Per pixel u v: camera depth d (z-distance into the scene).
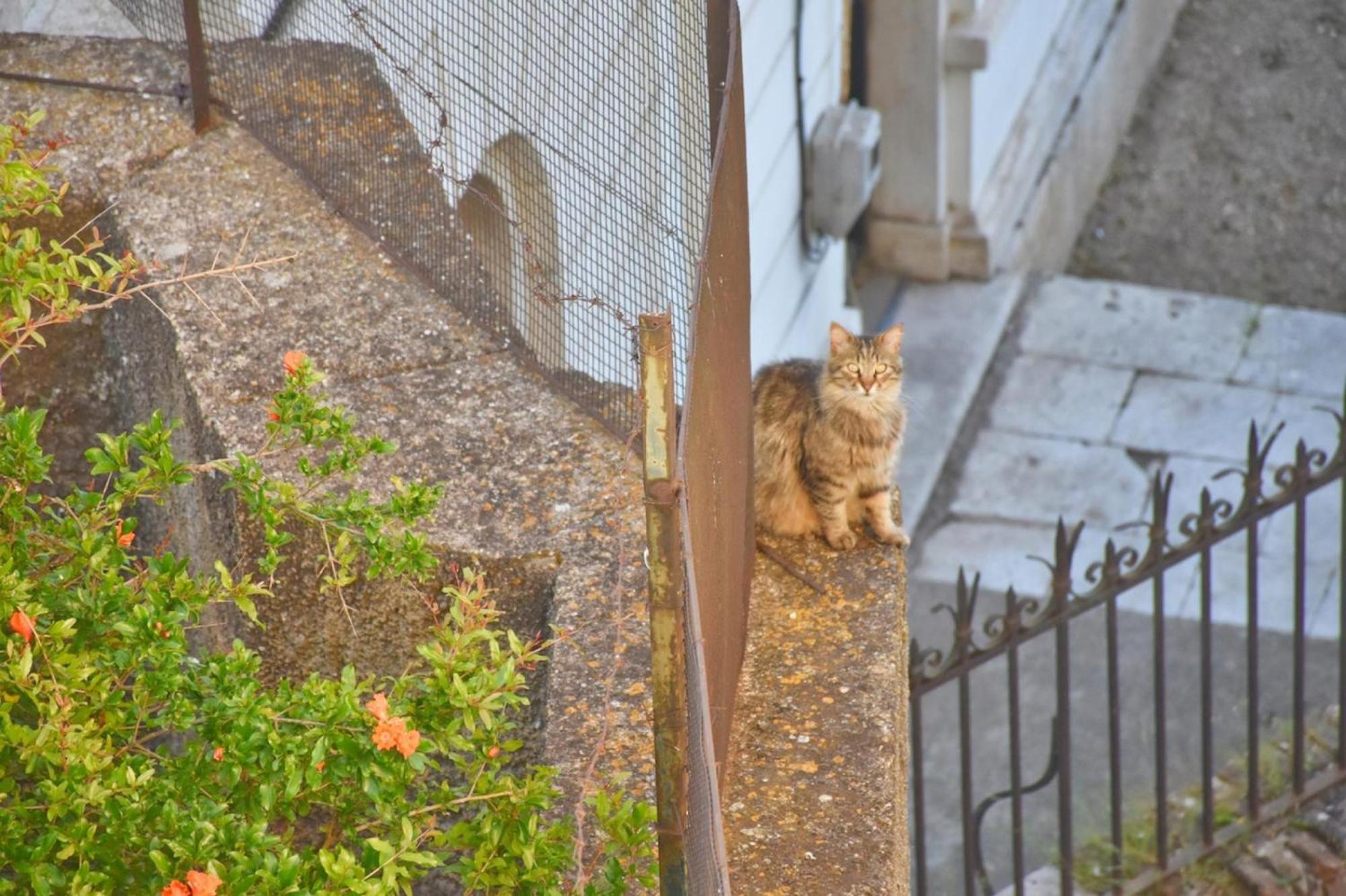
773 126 28.50
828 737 13.10
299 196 17.98
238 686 10.49
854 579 14.98
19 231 15.12
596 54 15.05
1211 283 41.03
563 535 14.32
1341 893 20.45
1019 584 31.17
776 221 29.56
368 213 17.41
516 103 15.57
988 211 38.06
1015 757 19.44
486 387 15.91
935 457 33.81
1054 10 41.03
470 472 14.93
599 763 12.46
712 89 14.71
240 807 10.74
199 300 14.88
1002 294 38.06
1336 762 21.64
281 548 14.14
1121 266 42.22
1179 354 36.78
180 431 16.09
